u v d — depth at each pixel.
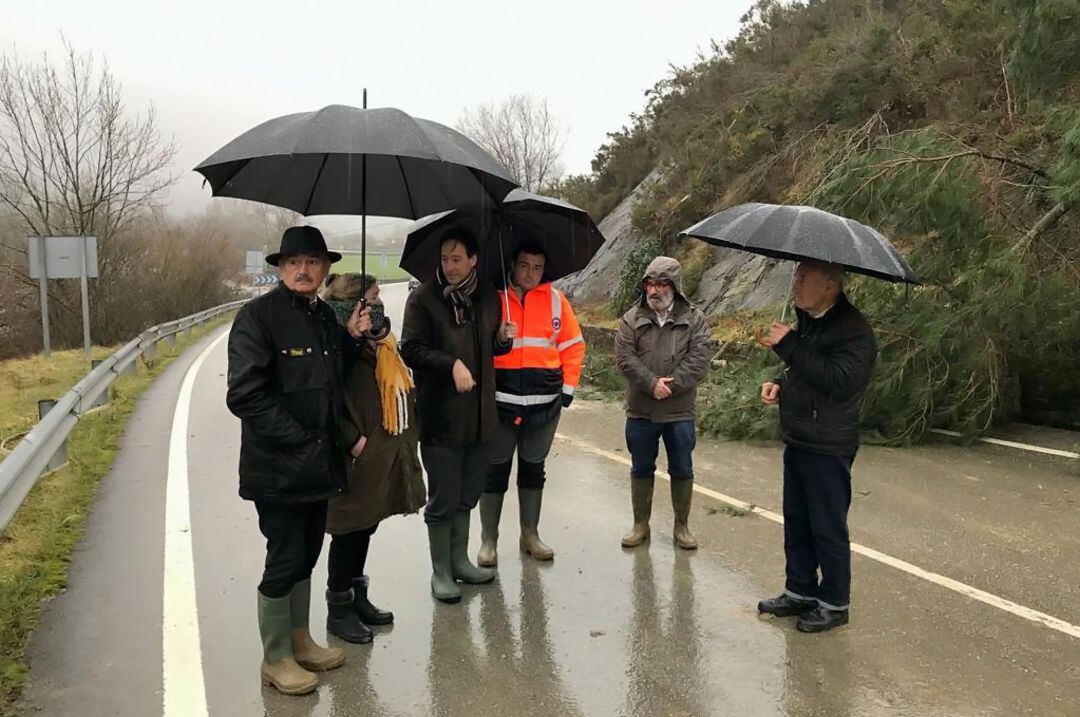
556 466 7.27
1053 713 3.30
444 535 4.36
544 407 4.73
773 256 3.86
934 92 12.35
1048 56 7.98
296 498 3.32
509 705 3.36
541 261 4.56
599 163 24.14
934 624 4.09
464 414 4.20
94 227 24.00
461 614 4.22
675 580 4.66
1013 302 7.35
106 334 24.41
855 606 4.29
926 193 7.54
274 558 3.43
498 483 4.77
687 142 18.03
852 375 3.79
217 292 31.34
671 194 17.94
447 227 4.42
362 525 3.79
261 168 3.75
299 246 3.31
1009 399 7.89
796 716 3.28
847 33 15.50
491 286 4.45
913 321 7.86
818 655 3.78
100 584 4.53
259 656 3.75
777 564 4.90
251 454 3.34
